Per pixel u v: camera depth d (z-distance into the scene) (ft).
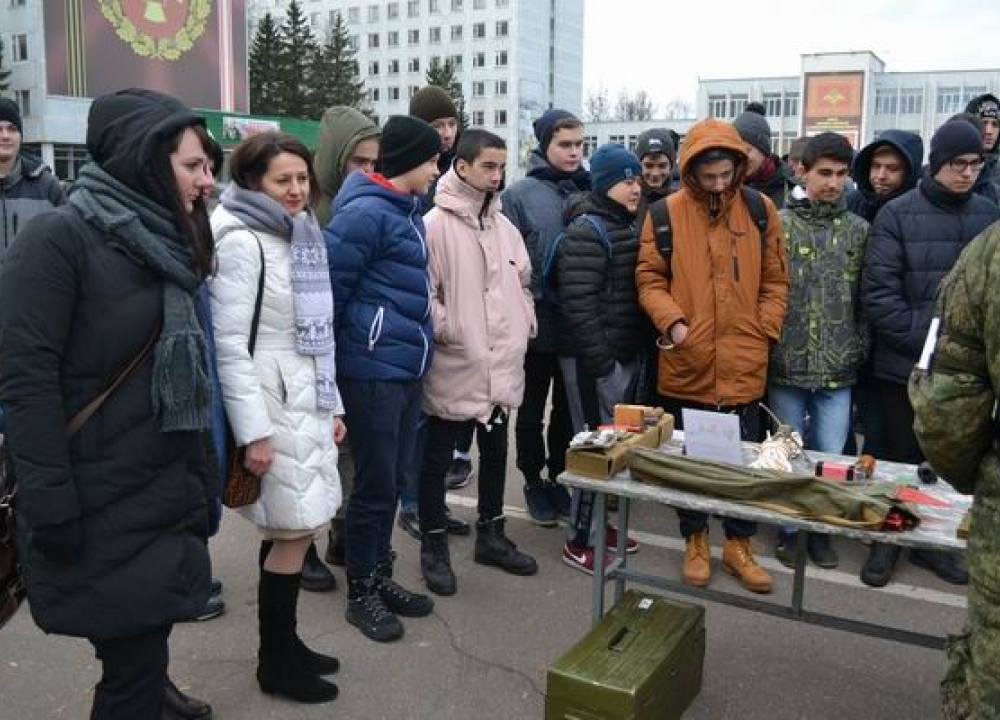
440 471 11.67
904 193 12.75
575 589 11.82
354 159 12.05
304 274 8.62
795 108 171.63
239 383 8.09
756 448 9.93
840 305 12.51
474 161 11.26
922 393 5.86
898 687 9.59
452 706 9.07
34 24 140.97
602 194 12.21
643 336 12.78
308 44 192.95
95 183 6.27
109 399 6.28
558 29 291.17
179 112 6.40
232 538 13.26
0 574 6.68
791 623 10.99
